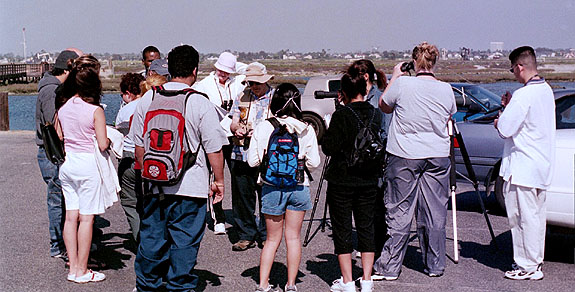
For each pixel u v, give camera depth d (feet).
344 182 15.24
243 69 22.80
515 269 17.58
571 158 17.69
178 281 14.74
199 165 14.78
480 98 33.27
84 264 16.92
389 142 16.92
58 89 16.84
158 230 15.02
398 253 17.02
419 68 16.75
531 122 16.61
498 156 25.03
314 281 17.10
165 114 14.34
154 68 21.70
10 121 79.71
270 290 15.97
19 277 17.24
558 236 22.22
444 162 16.74
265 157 15.24
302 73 366.43
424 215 17.13
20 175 34.65
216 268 18.28
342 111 15.25
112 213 25.75
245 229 20.17
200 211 14.97
